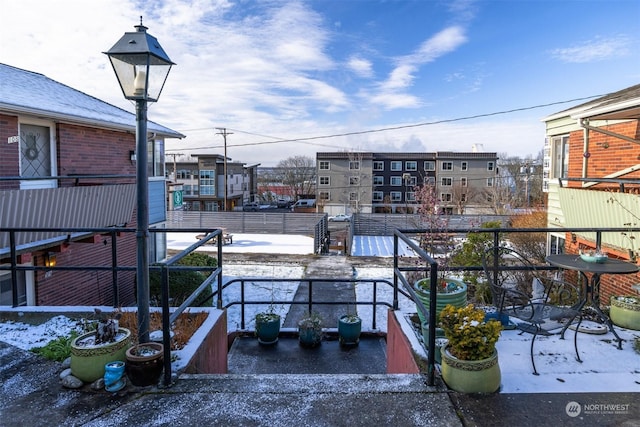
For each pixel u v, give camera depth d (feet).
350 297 36.17
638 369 8.93
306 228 95.91
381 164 163.94
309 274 45.14
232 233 94.68
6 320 12.74
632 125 23.76
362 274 45.29
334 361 16.75
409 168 163.22
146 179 9.34
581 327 11.23
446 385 8.16
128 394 8.04
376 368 16.05
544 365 9.09
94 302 30.04
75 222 24.77
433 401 7.64
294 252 67.82
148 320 9.54
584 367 9.02
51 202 22.34
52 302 26.27
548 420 7.02
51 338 11.11
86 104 31.45
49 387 8.45
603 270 9.27
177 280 29.01
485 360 7.89
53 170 26.40
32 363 9.65
